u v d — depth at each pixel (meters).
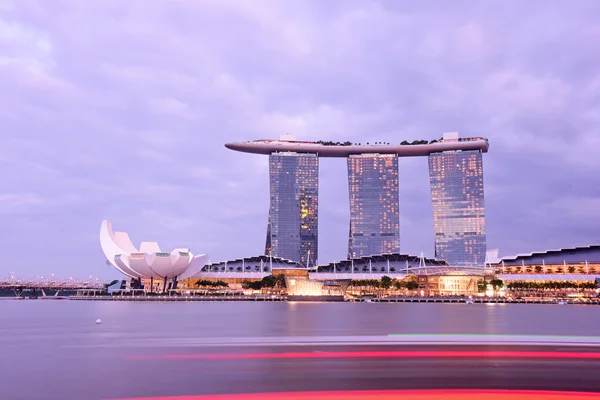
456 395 23.00
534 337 49.91
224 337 50.50
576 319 86.12
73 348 41.97
